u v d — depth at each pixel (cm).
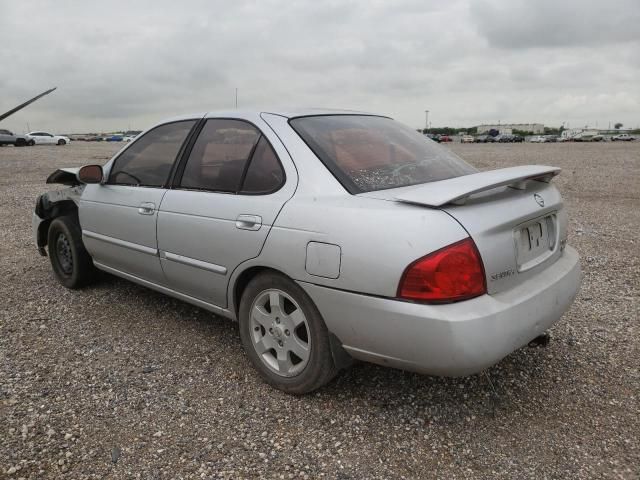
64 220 470
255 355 313
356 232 249
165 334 389
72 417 282
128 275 419
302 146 297
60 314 429
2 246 674
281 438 265
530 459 248
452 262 231
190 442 262
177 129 380
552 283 276
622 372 327
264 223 288
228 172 327
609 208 961
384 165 303
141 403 296
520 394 304
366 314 248
